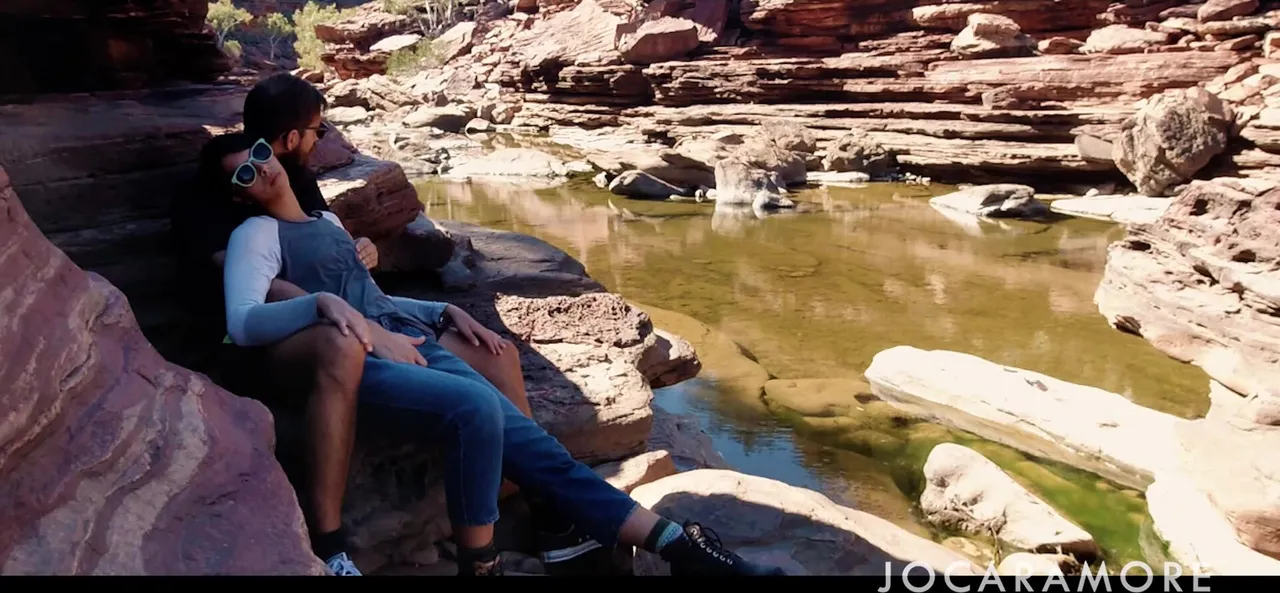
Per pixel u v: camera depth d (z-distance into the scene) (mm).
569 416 3754
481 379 2883
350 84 35594
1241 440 4715
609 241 12547
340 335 2576
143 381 2148
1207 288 7852
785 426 5969
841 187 17766
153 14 4355
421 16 51656
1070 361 7609
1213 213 8227
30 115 3307
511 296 5172
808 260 11305
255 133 2984
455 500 2602
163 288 3342
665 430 5062
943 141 18656
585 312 5020
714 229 13383
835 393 6598
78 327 2016
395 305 3146
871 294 9719
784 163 18031
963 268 10867
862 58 22688
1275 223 7395
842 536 3045
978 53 21453
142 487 1886
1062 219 14203
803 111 21953
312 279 2924
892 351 7062
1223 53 18141
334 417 2551
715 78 24141
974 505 4457
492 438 2578
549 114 28625
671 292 9805
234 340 2689
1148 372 7344
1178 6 21156
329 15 56344
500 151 20938
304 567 1914
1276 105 15078
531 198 16406
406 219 4953
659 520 2670
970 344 8039
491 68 39281
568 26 30672
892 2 24719
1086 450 5562
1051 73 18875
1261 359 6836
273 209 2947
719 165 16219
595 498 2695
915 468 5316
